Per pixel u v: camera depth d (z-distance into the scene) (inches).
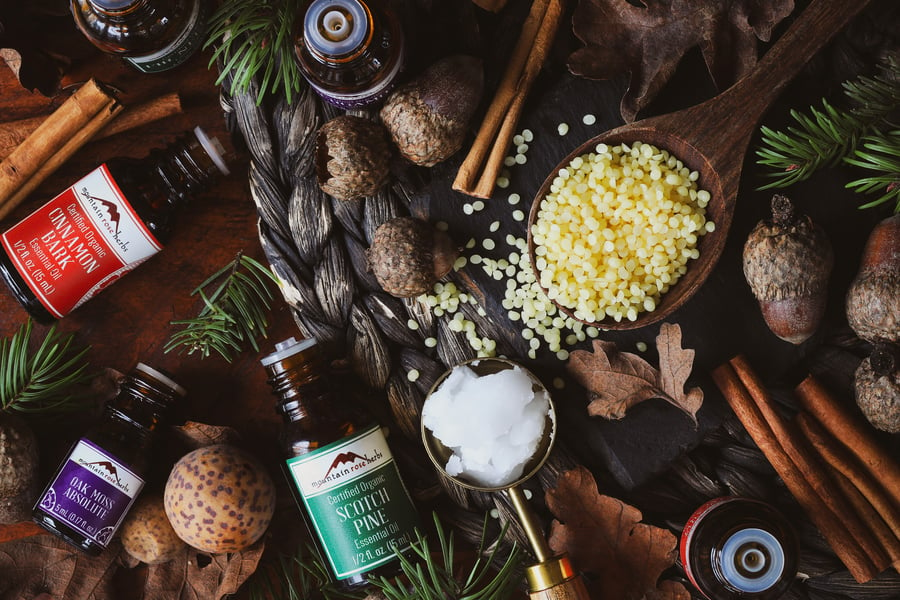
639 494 13.0
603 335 12.9
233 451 12.4
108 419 12.5
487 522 13.1
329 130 12.1
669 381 12.5
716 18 12.2
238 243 13.5
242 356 13.5
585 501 12.7
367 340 13.0
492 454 12.3
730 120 12.3
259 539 13.0
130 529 12.7
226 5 12.0
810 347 12.8
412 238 12.2
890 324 11.9
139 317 13.5
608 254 12.5
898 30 12.6
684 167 12.6
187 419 13.4
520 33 12.7
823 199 12.7
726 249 12.8
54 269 12.5
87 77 13.4
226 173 12.8
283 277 12.9
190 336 13.2
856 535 12.5
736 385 12.6
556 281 12.5
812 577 12.9
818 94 12.8
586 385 12.7
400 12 12.5
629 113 12.4
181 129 13.5
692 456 13.0
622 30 12.3
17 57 12.6
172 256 13.5
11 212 13.4
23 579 12.8
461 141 12.4
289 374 12.3
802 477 12.5
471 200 12.8
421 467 13.1
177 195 12.7
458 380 12.5
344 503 12.2
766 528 12.0
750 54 12.3
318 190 12.8
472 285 12.9
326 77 11.8
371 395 13.2
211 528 12.2
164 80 13.4
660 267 12.3
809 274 11.9
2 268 12.6
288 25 11.9
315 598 13.1
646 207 12.3
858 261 12.7
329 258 12.9
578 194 12.4
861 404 12.4
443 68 12.0
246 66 12.6
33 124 13.3
